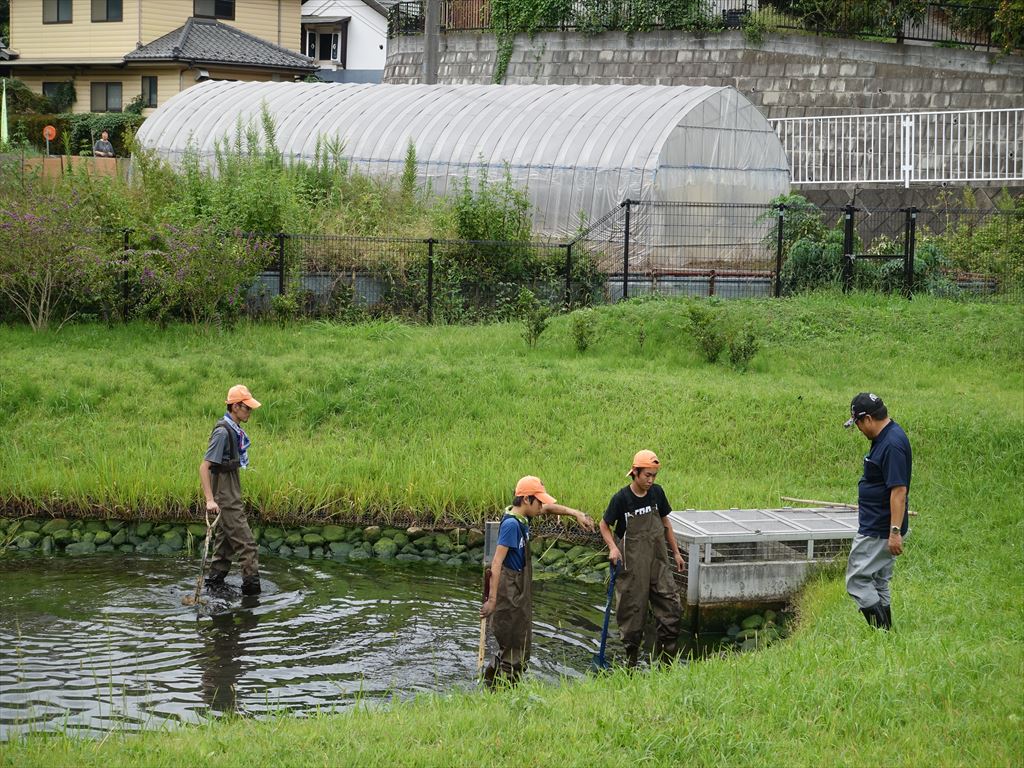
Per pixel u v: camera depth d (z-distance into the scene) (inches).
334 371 765.9
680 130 1127.6
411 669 426.0
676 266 1115.9
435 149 1243.8
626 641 450.9
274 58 2046.0
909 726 302.4
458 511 603.2
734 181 1163.9
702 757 287.0
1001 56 1357.0
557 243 1078.4
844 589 464.8
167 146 1416.1
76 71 2090.3
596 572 556.4
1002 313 928.3
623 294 1013.8
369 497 611.2
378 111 1339.8
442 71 1740.9
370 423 708.7
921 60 1396.4
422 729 314.2
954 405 713.0
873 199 1295.5
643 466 444.1
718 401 722.2
